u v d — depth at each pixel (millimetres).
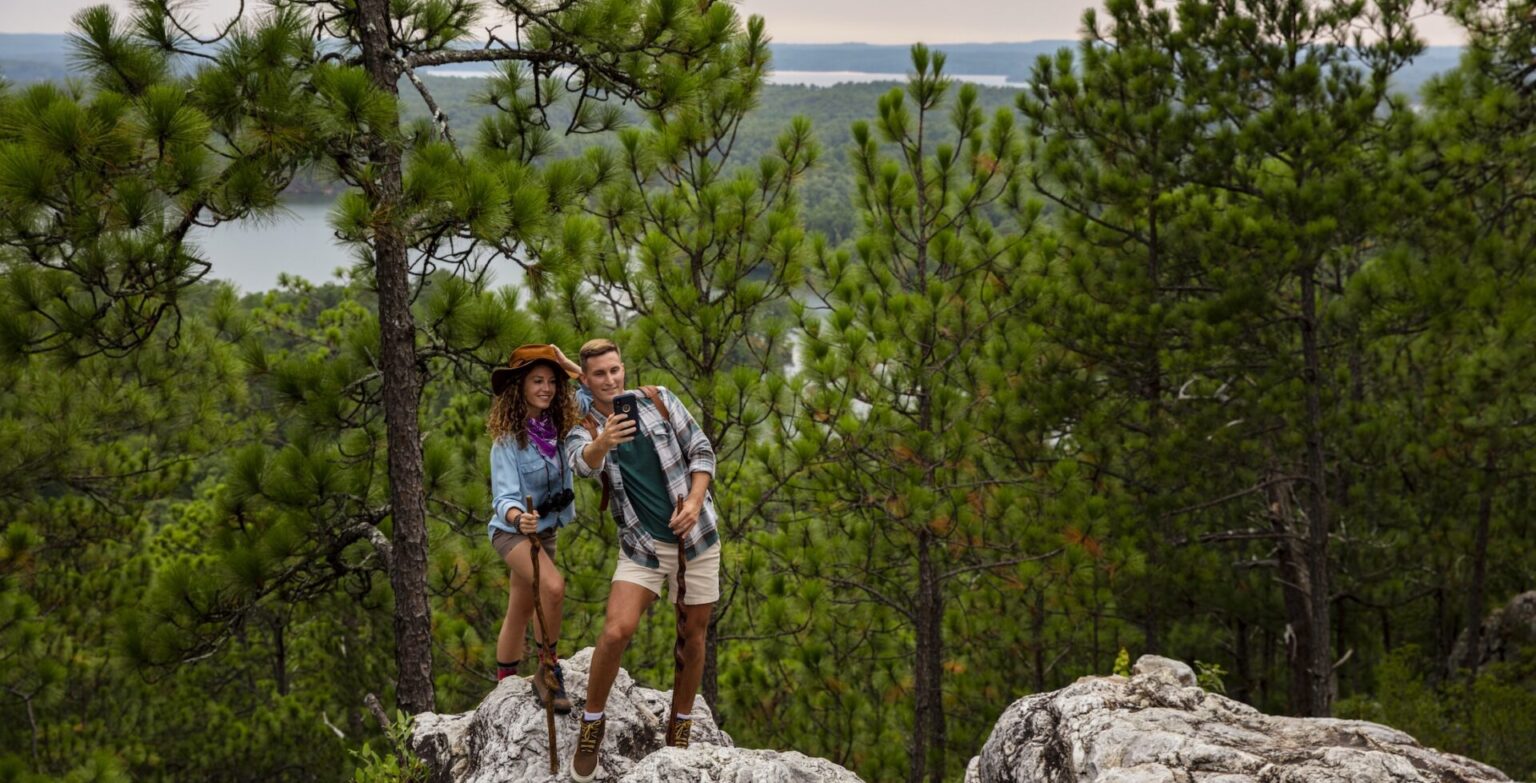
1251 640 18297
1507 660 15133
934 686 13109
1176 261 13727
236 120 6301
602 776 4453
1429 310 11922
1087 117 13125
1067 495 11734
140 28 6297
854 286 11320
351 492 8055
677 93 7988
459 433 11562
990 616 13312
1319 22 12508
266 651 15102
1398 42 12438
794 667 11797
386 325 7422
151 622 7672
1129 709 4074
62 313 6723
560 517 4645
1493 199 13359
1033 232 12867
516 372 4477
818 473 11188
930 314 11062
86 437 10922
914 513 10891
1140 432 13859
